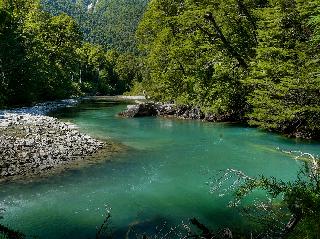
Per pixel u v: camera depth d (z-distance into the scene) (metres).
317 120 22.73
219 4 29.89
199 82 33.56
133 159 18.02
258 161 17.56
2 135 22.00
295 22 24.48
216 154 19.08
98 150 19.77
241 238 7.91
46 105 48.94
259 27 28.20
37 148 19.02
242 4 30.00
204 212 11.37
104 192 13.33
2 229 6.74
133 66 124.50
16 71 46.09
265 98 24.06
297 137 23.66
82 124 30.38
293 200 5.97
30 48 50.59
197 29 33.66
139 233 9.88
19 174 15.16
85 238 9.76
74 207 11.91
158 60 41.09
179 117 35.31
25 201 12.36
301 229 5.75
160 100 43.94
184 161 17.69
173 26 38.59
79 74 94.69
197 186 13.98
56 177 14.96
